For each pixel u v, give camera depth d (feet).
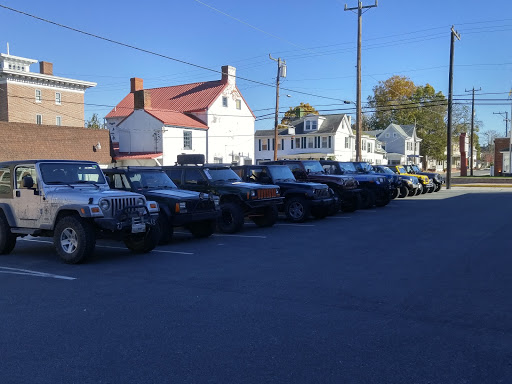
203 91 139.95
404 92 280.72
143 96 124.06
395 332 16.40
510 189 114.93
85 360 14.28
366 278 24.34
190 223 37.68
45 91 151.12
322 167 66.23
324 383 12.62
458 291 21.57
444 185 134.92
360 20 97.04
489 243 34.27
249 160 148.97
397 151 240.32
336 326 17.07
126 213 29.91
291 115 238.48
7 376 13.24
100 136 117.60
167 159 120.98
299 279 24.34
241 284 23.45
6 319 18.29
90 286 23.53
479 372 13.23
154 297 21.26
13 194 32.27
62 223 29.48
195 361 14.12
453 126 269.44
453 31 117.08
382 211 61.16
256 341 15.69
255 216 46.73
